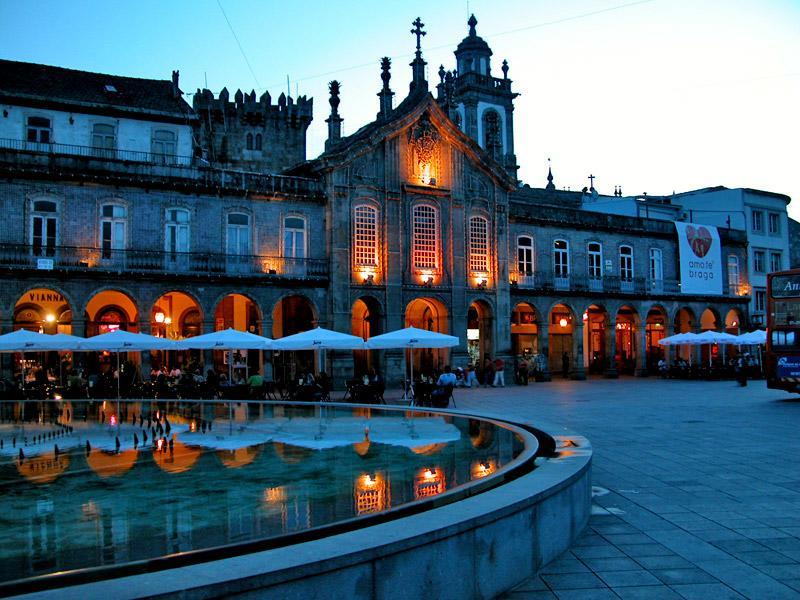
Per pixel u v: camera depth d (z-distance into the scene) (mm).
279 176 34250
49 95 31188
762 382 39188
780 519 8680
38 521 6816
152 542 5863
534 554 6742
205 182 32406
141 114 32531
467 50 61438
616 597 6133
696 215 55594
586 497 8359
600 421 19359
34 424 15867
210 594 4230
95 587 4203
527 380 38500
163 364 35625
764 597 6102
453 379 22547
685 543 7695
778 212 56312
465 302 38469
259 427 14180
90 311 33375
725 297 50094
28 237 29000
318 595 4676
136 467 10000
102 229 30453
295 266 34219
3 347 22797
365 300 36375
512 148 61562
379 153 36562
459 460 9133
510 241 41531
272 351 34375
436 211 38031
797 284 27672
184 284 31578
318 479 8469
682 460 12836
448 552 5605
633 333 48531
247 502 7340
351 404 17328
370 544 5062
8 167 28484
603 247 45531
